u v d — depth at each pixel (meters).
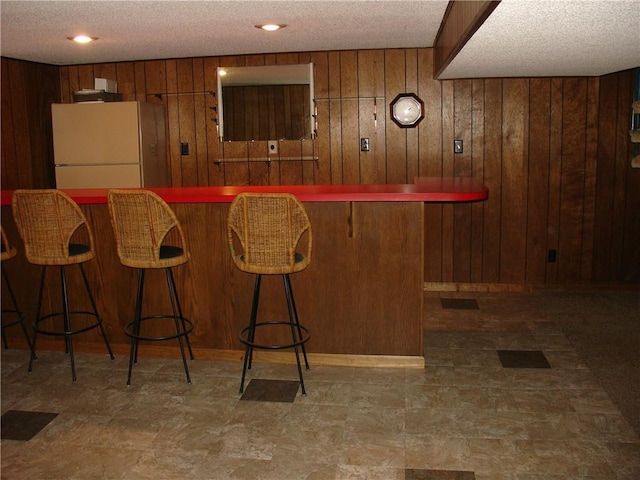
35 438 2.64
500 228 5.06
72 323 3.68
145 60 5.16
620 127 4.82
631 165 4.79
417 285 3.31
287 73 5.02
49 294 3.67
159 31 3.97
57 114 4.84
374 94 4.96
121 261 3.10
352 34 4.26
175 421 2.78
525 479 2.28
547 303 4.70
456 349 3.67
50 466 2.43
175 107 5.18
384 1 3.32
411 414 2.81
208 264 3.46
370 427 2.69
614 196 4.92
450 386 3.12
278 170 5.16
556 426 2.68
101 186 4.87
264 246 2.85
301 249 3.35
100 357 3.60
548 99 4.87
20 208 3.10
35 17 3.49
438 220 5.10
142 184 4.83
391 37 4.41
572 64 4.02
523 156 4.96
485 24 2.64
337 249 3.33
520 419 2.75
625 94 4.77
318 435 2.63
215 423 2.75
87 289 3.48
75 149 4.86
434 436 2.61
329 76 4.99
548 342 3.79
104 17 3.54
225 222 3.40
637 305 4.61
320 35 4.27
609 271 5.04
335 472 2.35
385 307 3.35
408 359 3.36
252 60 5.04
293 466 2.39
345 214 3.29
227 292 3.47
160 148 5.14
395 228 3.28
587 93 4.83
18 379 3.28
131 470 2.39
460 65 4.03
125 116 4.77
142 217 2.96
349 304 3.37
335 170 5.10
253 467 2.39
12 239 3.67
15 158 4.82
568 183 4.96
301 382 3.05
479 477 2.29
